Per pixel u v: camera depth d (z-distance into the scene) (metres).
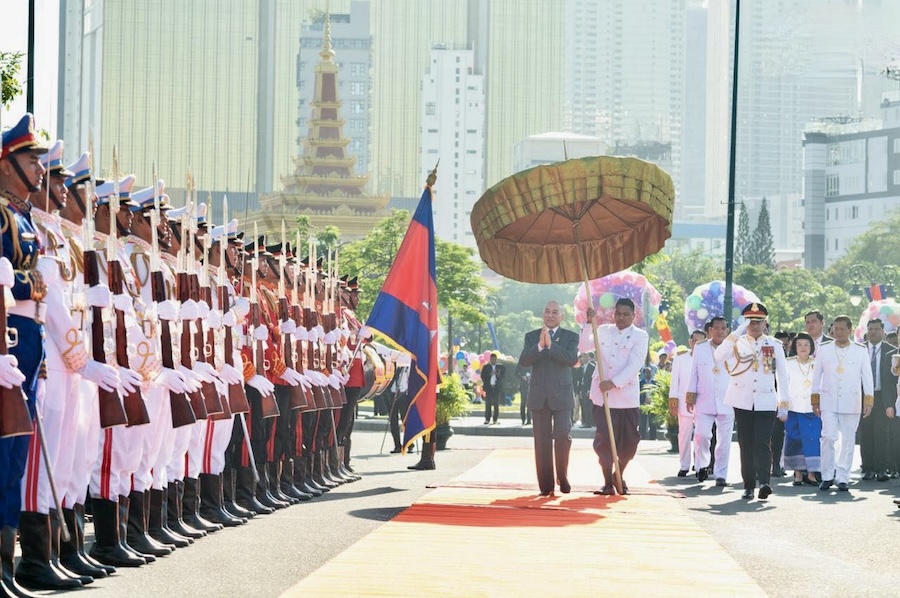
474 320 100.88
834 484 28.31
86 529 17.89
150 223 15.33
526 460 33.88
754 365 24.27
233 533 17.16
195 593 12.34
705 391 28.36
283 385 21.11
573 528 18.03
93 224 13.74
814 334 28.31
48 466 12.10
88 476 13.49
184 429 16.34
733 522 19.97
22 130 11.78
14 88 28.44
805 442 27.92
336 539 16.53
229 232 19.12
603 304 76.12
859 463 36.88
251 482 19.52
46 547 12.62
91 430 13.45
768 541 17.53
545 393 23.28
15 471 11.83
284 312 21.12
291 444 21.94
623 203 24.31
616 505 21.62
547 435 23.30
